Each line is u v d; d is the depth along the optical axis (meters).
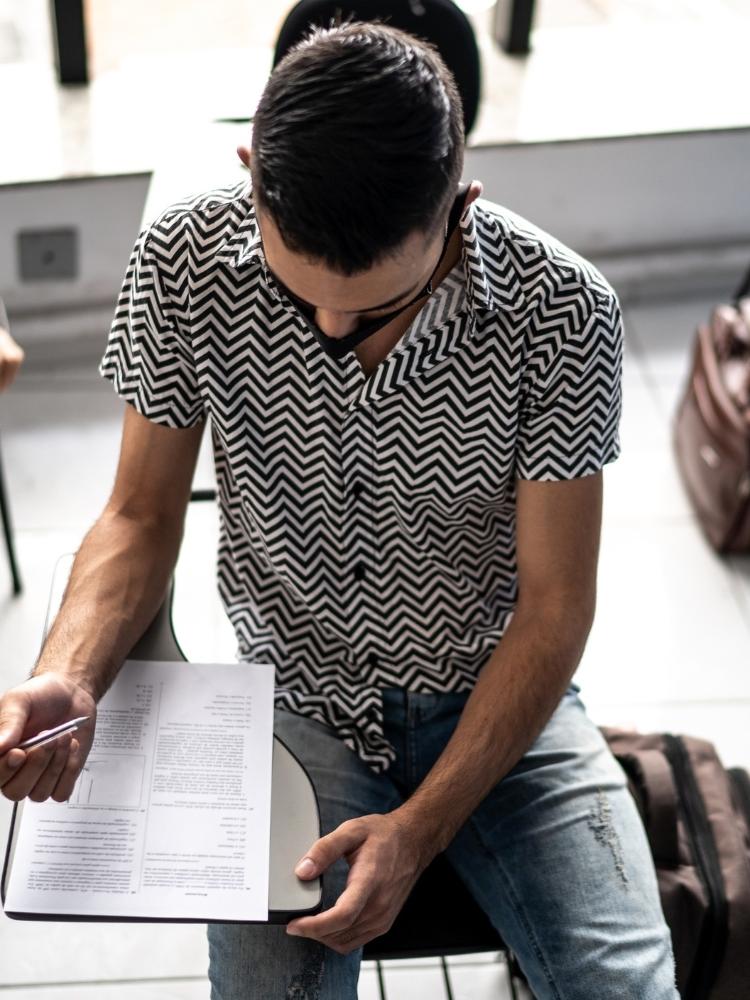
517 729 1.14
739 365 2.22
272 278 1.00
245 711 1.09
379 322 0.99
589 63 2.68
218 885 0.97
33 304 2.48
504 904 1.16
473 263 1.04
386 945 1.16
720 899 1.31
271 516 1.19
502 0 2.60
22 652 1.98
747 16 2.77
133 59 2.54
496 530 1.25
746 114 2.59
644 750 1.46
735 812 1.44
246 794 1.03
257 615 1.28
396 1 1.48
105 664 1.08
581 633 1.17
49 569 2.12
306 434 1.14
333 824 1.17
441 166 0.86
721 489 2.20
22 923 1.65
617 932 1.11
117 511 1.18
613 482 2.40
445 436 1.13
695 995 1.36
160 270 1.09
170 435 1.17
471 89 1.57
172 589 1.21
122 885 0.96
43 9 2.46
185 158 1.59
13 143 2.34
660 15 2.77
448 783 1.10
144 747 1.05
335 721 1.26
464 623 1.26
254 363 1.11
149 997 1.60
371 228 0.84
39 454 2.34
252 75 2.57
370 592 1.23
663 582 2.22
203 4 2.51
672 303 2.79
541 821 1.19
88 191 2.34
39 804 1.01
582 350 1.09
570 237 2.71
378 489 1.17
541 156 2.55
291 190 0.84
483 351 1.09
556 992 1.10
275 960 1.07
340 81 0.84
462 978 1.64
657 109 2.59
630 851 1.17
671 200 2.69
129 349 1.14
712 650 2.12
